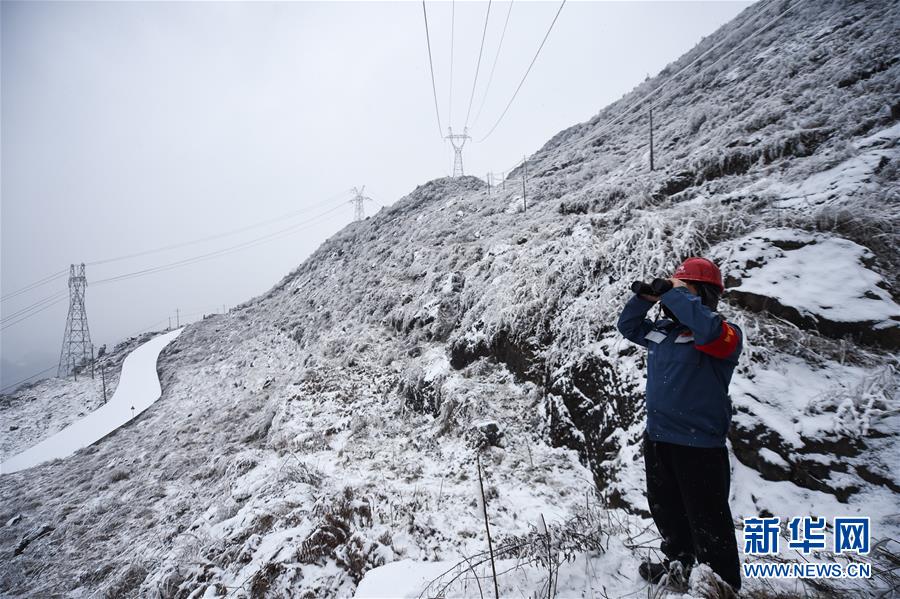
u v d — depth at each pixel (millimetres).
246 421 12320
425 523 3814
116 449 17391
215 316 43531
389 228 27625
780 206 5477
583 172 15906
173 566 4383
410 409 7879
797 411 3252
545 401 5754
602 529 3029
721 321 1897
